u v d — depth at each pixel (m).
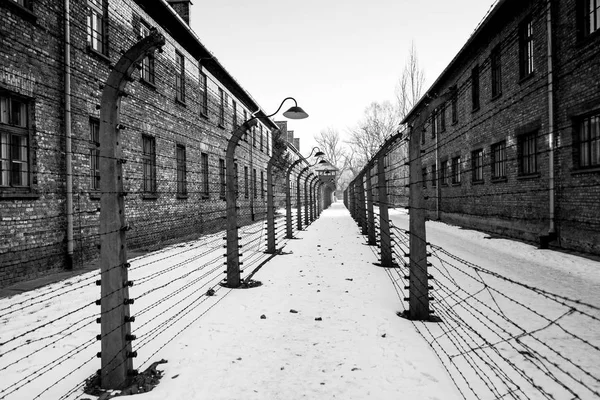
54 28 8.02
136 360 3.83
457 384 3.25
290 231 15.33
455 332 4.50
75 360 3.83
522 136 12.32
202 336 4.48
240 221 21.41
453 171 19.30
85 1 9.02
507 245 11.14
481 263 8.67
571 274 7.38
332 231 18.36
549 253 9.57
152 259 9.79
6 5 6.80
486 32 14.54
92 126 9.27
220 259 9.90
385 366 3.65
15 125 7.16
